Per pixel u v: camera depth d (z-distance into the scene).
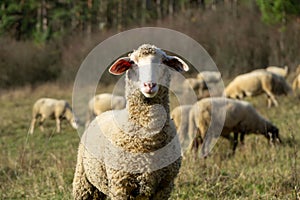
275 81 17.91
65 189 7.55
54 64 33.75
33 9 42.38
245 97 20.03
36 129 17.47
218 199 6.80
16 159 9.97
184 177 7.56
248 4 31.70
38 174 8.83
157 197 5.15
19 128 17.70
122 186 4.99
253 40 29.06
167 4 41.06
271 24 28.33
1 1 41.66
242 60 28.88
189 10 33.06
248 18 29.83
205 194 7.05
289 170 7.79
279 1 25.16
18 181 8.46
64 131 16.59
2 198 7.68
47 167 9.30
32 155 11.02
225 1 36.34
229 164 8.92
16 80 33.53
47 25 40.91
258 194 6.94
